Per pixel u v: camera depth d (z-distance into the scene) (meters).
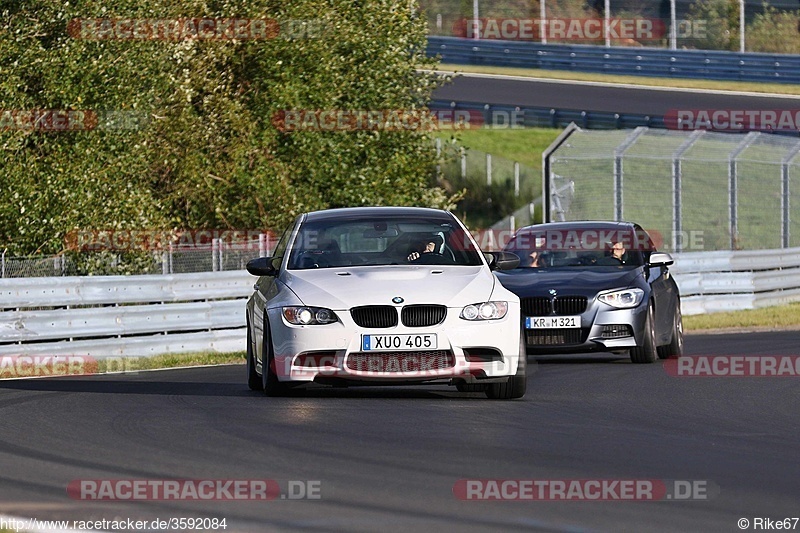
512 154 138.62
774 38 170.12
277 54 82.56
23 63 67.25
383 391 39.94
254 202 82.06
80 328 56.19
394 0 88.56
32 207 66.06
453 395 38.69
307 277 37.62
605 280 50.94
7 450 28.11
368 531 19.30
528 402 36.84
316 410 34.69
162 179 79.94
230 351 62.25
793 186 120.31
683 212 118.75
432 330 35.47
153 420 33.03
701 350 57.72
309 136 83.12
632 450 27.61
